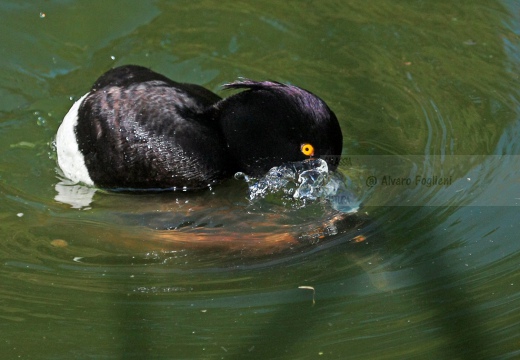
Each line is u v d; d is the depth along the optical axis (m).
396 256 9.10
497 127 11.61
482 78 12.67
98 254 9.09
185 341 7.88
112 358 7.67
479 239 9.34
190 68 13.05
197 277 8.73
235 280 8.70
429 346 7.84
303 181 10.08
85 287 8.58
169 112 10.00
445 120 11.84
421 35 13.66
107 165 9.90
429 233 9.47
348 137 11.52
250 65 13.12
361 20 14.05
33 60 13.10
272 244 9.24
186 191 10.09
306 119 9.80
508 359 7.64
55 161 10.90
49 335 7.92
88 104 10.29
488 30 13.71
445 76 12.76
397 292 8.54
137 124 9.84
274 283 8.65
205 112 10.45
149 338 7.92
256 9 14.30
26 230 9.49
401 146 11.31
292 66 13.08
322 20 14.08
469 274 8.77
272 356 7.73
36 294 8.45
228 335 7.96
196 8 14.30
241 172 10.41
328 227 9.59
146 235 9.38
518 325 8.04
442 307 8.34
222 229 9.51
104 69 13.04
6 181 10.45
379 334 7.99
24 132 11.58
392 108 12.13
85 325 8.05
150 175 9.88
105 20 13.91
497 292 8.51
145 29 13.82
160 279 8.71
